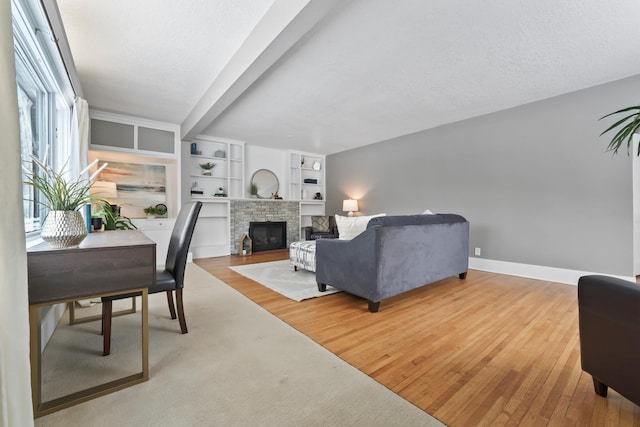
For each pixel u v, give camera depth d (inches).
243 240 218.7
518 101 142.4
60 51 76.2
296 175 270.7
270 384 54.9
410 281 106.2
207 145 218.4
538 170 141.3
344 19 80.7
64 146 107.0
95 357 64.4
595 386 51.2
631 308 41.8
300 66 107.3
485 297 111.6
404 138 206.4
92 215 114.1
